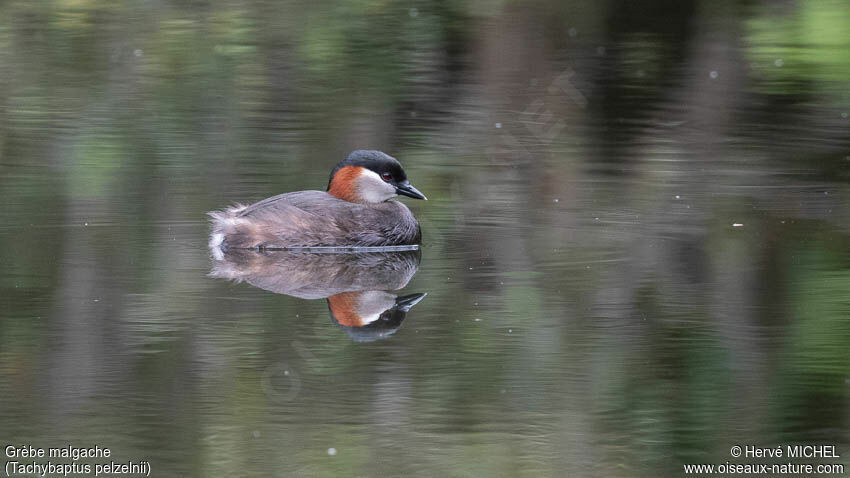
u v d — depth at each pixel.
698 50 27.39
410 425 9.39
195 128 20.72
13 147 19.02
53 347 10.78
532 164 18.62
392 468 8.68
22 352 10.64
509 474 8.68
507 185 17.39
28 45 27.64
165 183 17.02
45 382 10.07
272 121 21.42
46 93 23.39
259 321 11.59
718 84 24.75
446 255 14.15
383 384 10.12
